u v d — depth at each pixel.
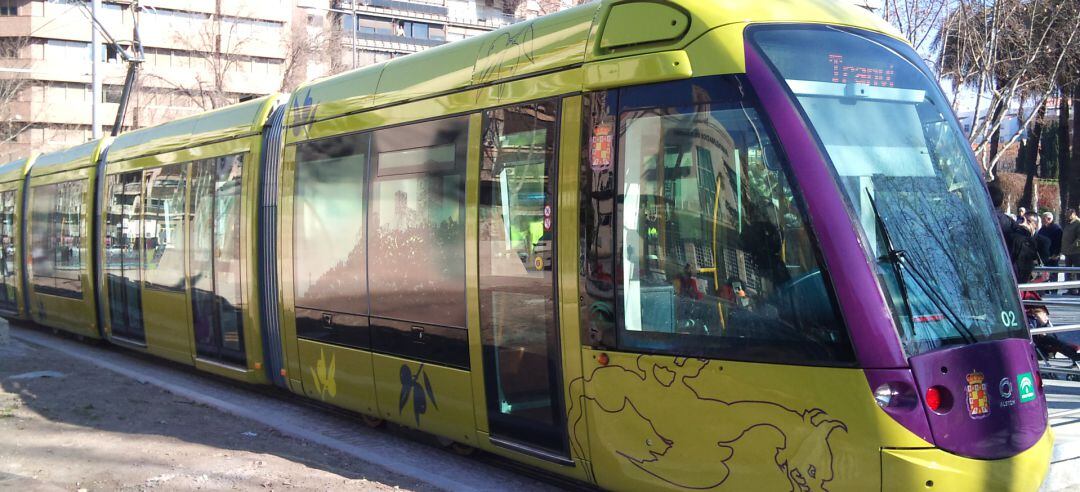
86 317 12.77
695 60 4.86
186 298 9.98
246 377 8.80
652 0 5.11
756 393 4.53
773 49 4.80
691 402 4.74
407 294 6.63
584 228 5.23
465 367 6.09
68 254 13.41
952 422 4.33
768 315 4.53
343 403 7.43
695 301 4.77
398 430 7.75
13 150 56.28
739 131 4.69
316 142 7.82
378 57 61.28
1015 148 42.38
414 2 64.88
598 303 5.14
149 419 7.88
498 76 5.95
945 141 5.11
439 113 6.41
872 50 5.05
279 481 5.86
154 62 46.84
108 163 12.34
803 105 4.67
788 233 4.51
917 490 4.20
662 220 4.91
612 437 5.10
